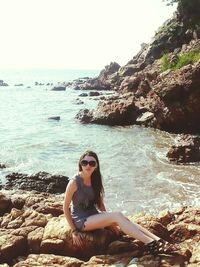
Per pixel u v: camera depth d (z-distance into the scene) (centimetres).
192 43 3472
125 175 1466
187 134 2372
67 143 2191
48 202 855
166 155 1753
